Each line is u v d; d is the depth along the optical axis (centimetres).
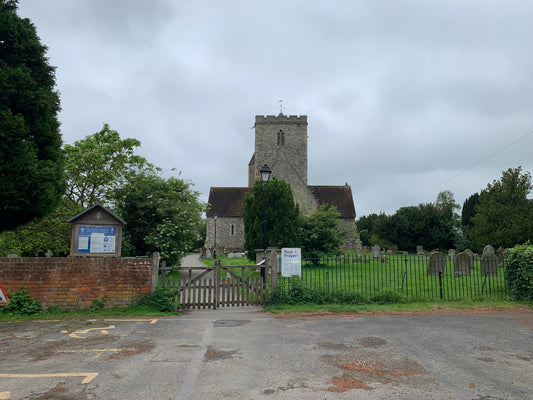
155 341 648
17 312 862
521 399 408
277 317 857
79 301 906
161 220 1847
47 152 931
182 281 977
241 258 3834
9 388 438
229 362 533
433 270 1617
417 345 619
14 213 864
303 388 438
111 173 1831
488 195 3139
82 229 965
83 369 504
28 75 859
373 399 405
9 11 890
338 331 720
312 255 2147
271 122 5175
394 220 4500
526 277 1044
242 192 5272
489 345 621
